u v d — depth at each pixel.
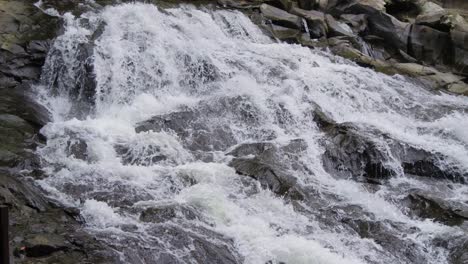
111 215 8.12
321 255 7.75
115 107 11.95
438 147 11.34
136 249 7.43
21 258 7.09
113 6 14.77
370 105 13.41
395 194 9.91
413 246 8.50
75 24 13.53
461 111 13.76
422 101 14.23
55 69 12.44
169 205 8.42
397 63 17.16
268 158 10.09
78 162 9.50
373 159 10.53
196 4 16.59
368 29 18.25
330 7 18.72
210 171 9.43
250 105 11.84
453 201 9.84
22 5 13.92
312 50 15.91
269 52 14.75
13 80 12.14
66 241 7.43
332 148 10.64
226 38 15.30
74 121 10.85
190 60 13.15
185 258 7.46
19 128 10.43
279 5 17.92
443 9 19.86
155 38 13.37
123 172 9.30
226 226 8.30
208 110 11.54
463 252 8.40
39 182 8.80
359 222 8.88
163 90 12.63
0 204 7.86
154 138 10.34
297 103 12.26
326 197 9.43
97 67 12.27
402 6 19.78
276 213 8.79
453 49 17.34
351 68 14.96
